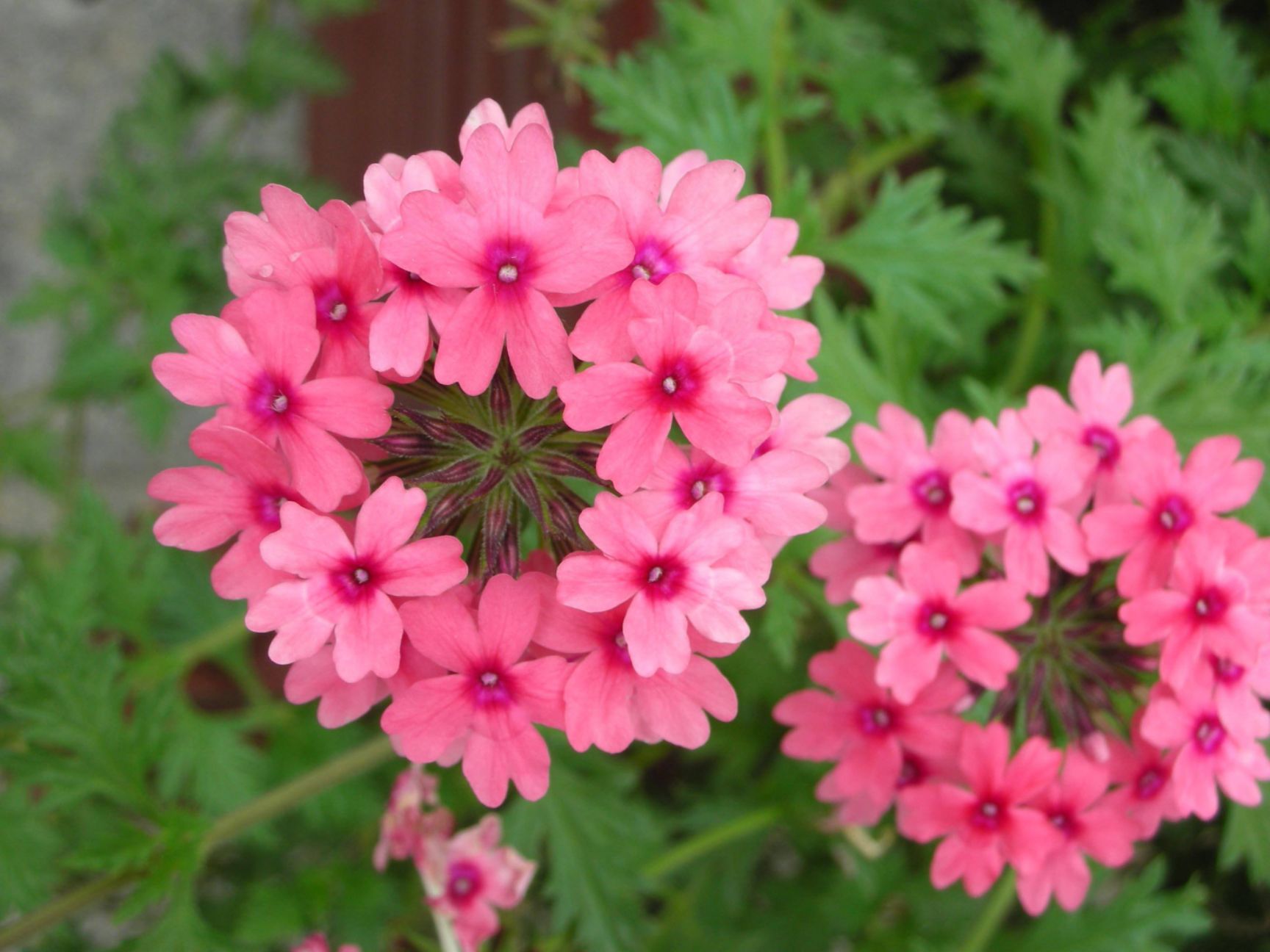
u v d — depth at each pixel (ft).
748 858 0.96
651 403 0.54
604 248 0.54
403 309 0.54
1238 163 0.94
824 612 0.80
